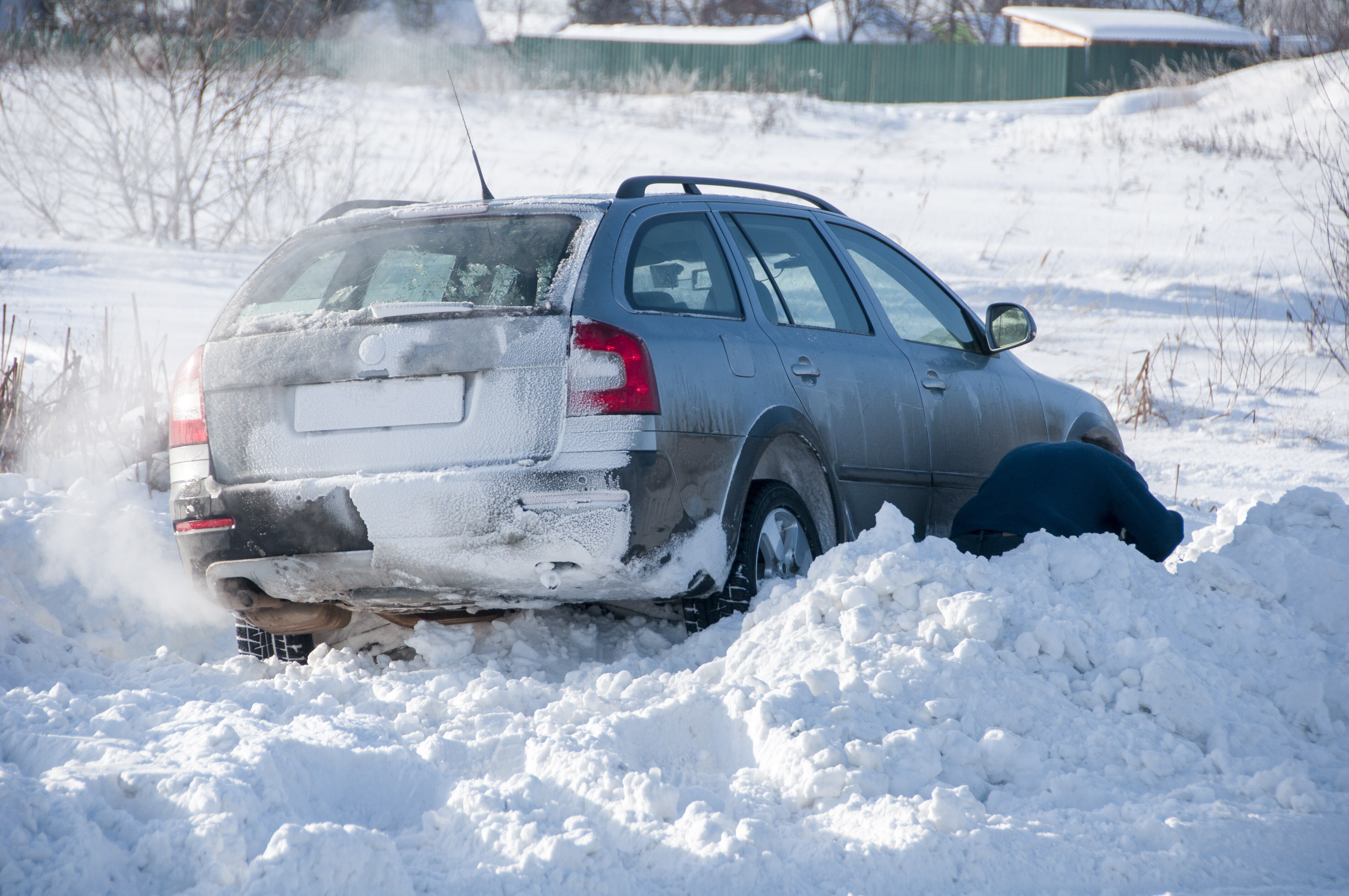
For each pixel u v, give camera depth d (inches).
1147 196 3344.0
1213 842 430.9
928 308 872.3
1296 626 609.3
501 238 637.9
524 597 588.4
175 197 2351.1
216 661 716.0
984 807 453.1
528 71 6131.9
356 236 677.3
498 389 576.1
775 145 4539.9
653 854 406.6
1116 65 6865.2
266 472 605.0
